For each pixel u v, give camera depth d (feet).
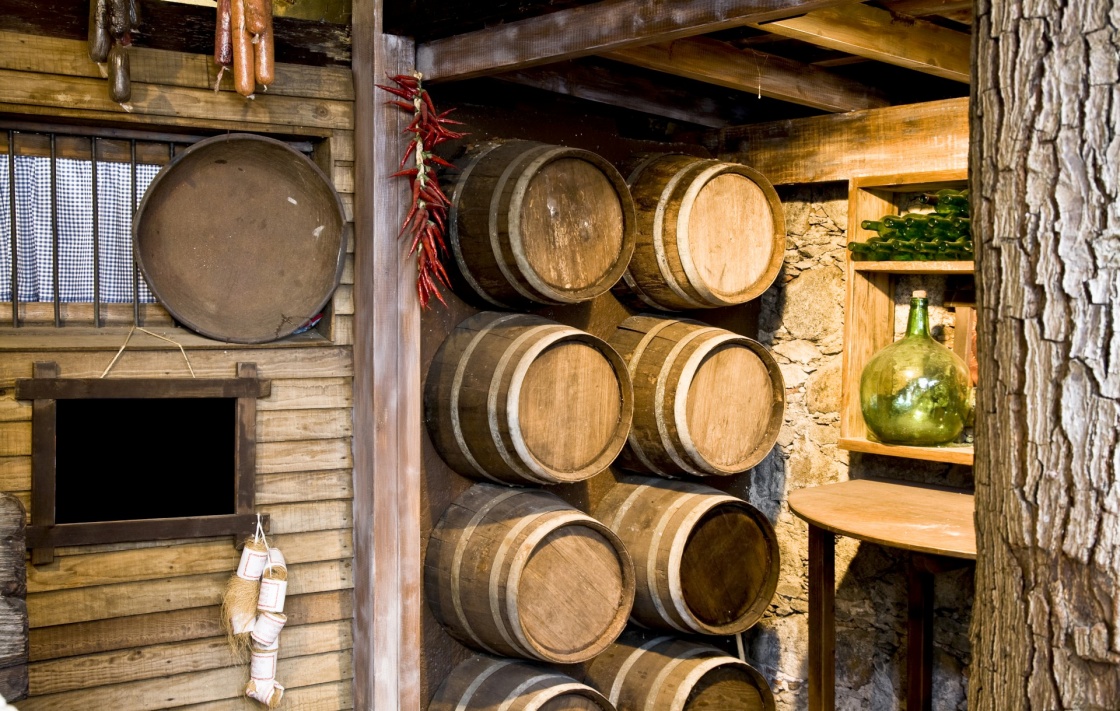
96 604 10.66
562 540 11.44
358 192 11.52
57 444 13.56
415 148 11.18
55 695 10.46
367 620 11.51
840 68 13.26
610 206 12.11
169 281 10.95
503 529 11.28
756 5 8.57
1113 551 5.07
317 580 11.71
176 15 10.71
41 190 10.73
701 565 12.62
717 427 12.73
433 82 11.47
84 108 10.32
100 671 10.68
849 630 13.79
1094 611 5.15
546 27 10.20
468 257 11.53
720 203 12.98
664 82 13.82
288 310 11.46
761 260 13.46
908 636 12.60
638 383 12.64
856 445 12.46
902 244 12.24
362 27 11.35
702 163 13.00
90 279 10.95
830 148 13.41
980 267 5.57
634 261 12.99
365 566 11.53
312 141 11.87
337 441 11.78
